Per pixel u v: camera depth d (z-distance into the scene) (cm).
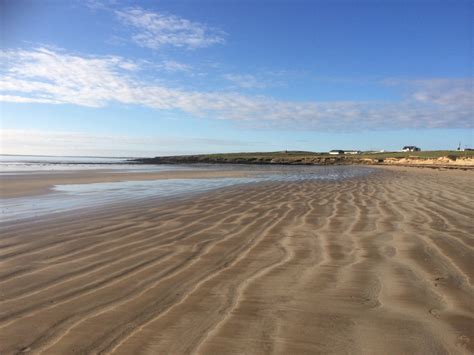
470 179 2212
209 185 1822
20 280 444
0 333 310
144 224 800
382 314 346
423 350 282
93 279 448
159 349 283
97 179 2267
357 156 10906
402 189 1577
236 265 505
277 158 11012
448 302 374
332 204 1117
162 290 410
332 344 292
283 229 749
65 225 789
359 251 576
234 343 293
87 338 301
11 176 2566
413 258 534
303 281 440
